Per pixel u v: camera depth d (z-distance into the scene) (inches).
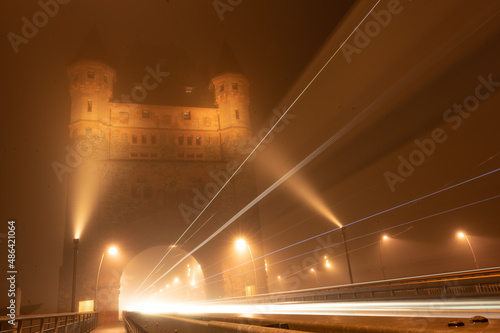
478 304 388.2
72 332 516.4
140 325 338.3
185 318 152.9
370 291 695.1
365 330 55.3
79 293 1600.6
